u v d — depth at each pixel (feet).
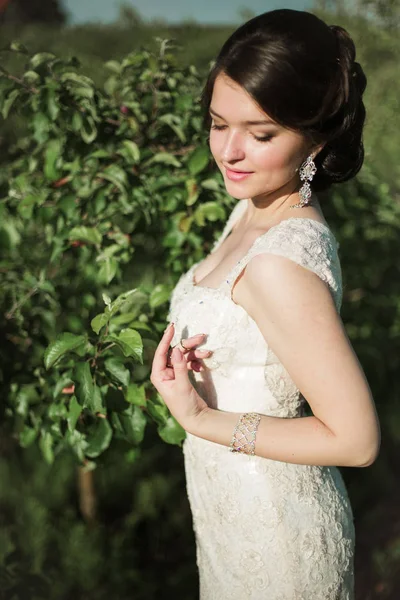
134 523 9.74
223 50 4.26
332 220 8.94
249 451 4.33
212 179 6.79
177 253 6.90
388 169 12.44
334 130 4.41
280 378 4.55
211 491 4.98
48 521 9.57
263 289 4.11
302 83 4.04
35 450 10.53
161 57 7.50
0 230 6.98
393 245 9.66
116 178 6.47
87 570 8.79
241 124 4.23
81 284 7.25
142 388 5.50
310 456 4.08
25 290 7.22
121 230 6.97
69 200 6.66
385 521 10.39
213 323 4.59
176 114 7.41
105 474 10.37
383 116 12.50
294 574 4.66
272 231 4.34
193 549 9.59
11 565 8.37
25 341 7.25
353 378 3.95
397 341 10.27
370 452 3.99
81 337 5.23
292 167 4.42
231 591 4.94
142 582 8.96
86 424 5.89
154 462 10.84
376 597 9.00
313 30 4.14
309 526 4.70
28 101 6.63
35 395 6.63
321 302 4.02
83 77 6.51
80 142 6.98
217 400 4.77
